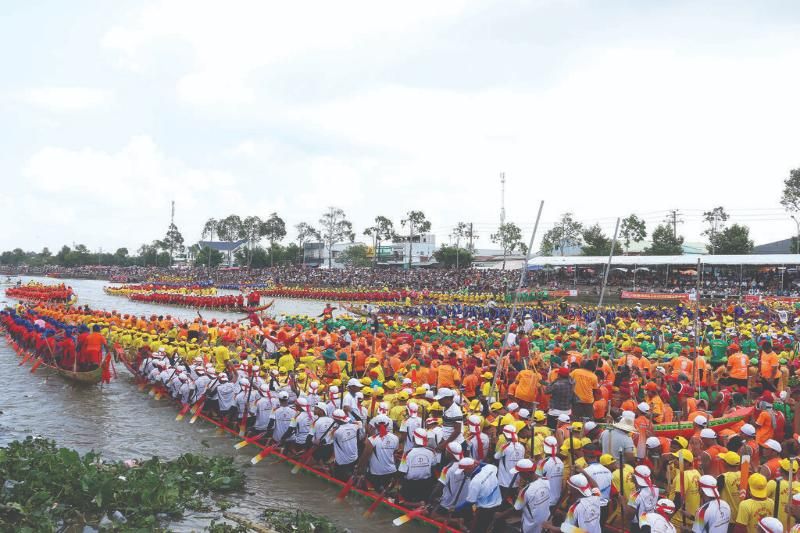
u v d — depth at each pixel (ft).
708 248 319.27
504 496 36.35
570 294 226.79
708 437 35.91
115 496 43.45
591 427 39.32
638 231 351.05
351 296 258.37
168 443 59.36
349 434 45.14
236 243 617.21
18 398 77.82
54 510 41.19
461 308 170.71
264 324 112.06
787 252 316.19
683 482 33.60
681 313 149.18
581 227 404.36
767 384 59.21
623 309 176.86
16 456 48.14
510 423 38.52
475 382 60.03
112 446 58.54
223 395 62.59
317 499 45.65
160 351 78.69
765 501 30.42
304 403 50.11
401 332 105.70
